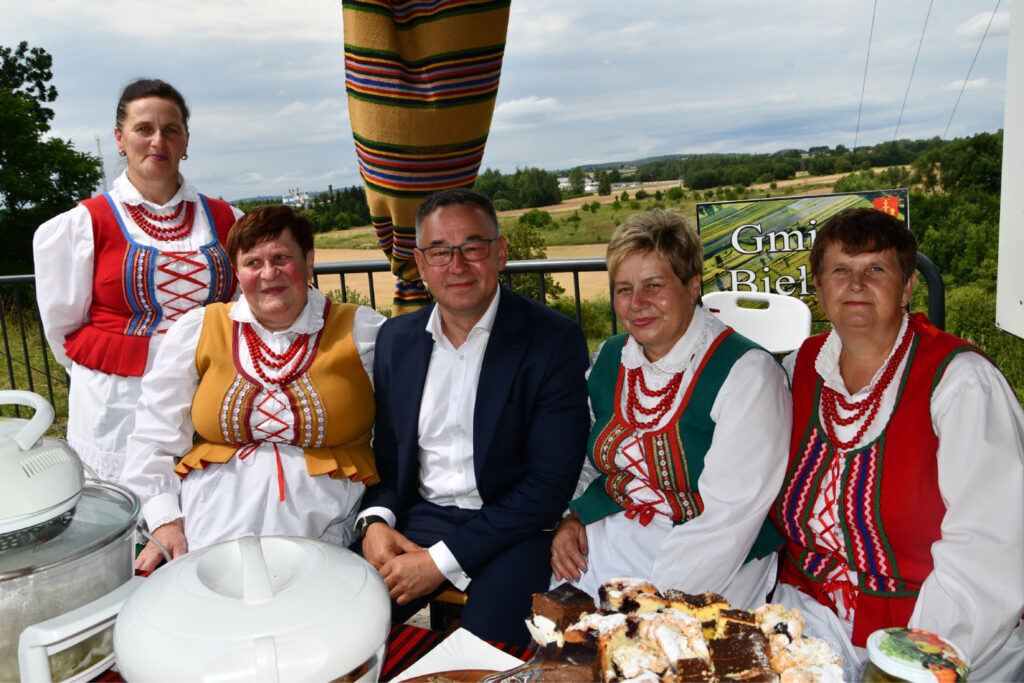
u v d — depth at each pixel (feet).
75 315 7.98
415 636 3.80
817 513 5.10
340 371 6.53
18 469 3.17
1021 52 12.21
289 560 2.94
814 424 5.24
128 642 2.49
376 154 6.83
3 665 2.96
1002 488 4.42
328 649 2.44
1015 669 4.65
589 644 2.85
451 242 6.02
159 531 6.35
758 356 5.55
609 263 5.61
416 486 6.81
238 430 6.40
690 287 5.56
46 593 2.99
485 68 6.52
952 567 4.39
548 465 6.33
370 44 6.43
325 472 6.42
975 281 55.57
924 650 2.60
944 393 4.66
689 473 5.63
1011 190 12.79
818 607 5.14
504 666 3.39
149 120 7.72
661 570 5.43
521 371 6.32
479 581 6.11
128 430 7.93
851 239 4.77
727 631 2.98
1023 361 25.54
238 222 6.27
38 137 89.71
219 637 2.39
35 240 7.76
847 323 4.86
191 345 6.59
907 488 4.73
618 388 5.99
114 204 7.89
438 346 6.53
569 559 6.12
